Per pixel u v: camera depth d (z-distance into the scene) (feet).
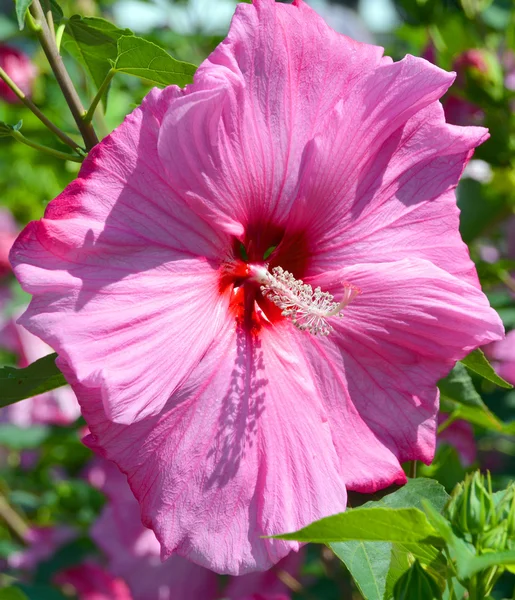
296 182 2.17
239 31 2.06
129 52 2.27
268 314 2.22
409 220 2.20
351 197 2.19
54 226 1.95
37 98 3.61
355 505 2.21
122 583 2.96
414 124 2.19
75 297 1.95
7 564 3.34
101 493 3.25
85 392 1.98
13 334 3.40
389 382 2.19
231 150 2.08
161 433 2.05
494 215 3.19
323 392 2.18
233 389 2.11
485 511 1.92
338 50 2.13
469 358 2.30
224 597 2.86
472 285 2.19
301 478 2.10
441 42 3.43
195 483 2.06
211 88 2.00
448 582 1.97
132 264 2.00
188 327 2.05
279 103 2.11
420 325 2.16
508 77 3.43
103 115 2.65
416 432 2.18
